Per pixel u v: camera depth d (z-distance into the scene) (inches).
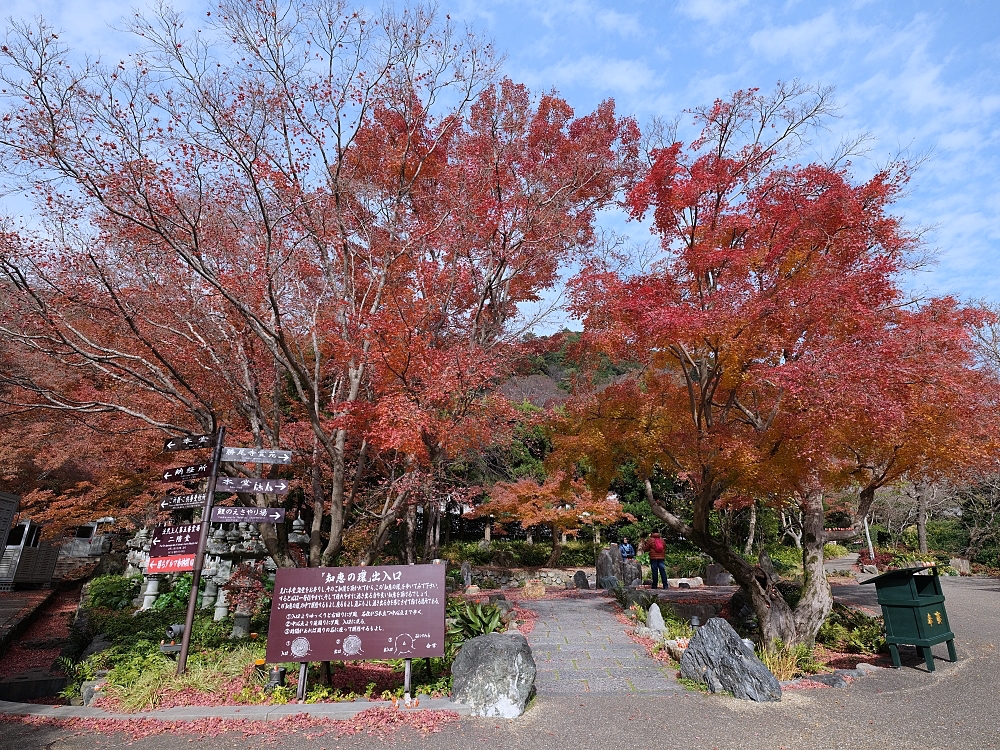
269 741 216.8
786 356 341.7
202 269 303.6
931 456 338.3
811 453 301.7
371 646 253.9
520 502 831.1
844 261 339.9
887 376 270.7
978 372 339.0
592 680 297.0
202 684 266.8
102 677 291.6
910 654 347.3
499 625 378.3
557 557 922.7
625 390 410.0
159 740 217.8
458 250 410.9
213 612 430.9
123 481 546.6
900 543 1091.3
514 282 454.9
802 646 332.2
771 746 214.1
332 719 235.8
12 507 482.3
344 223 371.6
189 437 312.5
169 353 369.4
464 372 331.3
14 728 228.2
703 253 345.1
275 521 287.9
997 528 904.9
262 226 351.6
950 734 223.6
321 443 355.3
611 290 359.6
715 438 330.6
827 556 952.9
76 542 926.4
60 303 321.4
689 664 296.0
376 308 354.3
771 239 343.9
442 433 321.7
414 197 434.0
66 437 526.3
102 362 346.9
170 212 311.4
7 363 437.1
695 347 358.0
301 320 371.2
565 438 420.2
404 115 398.0
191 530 291.4
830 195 325.4
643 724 236.2
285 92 323.6
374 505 446.9
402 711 243.4
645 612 430.6
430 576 265.0
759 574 390.0
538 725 235.1
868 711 250.1
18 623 500.7
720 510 800.3
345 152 377.7
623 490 1082.1
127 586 528.4
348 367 360.5
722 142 382.3
